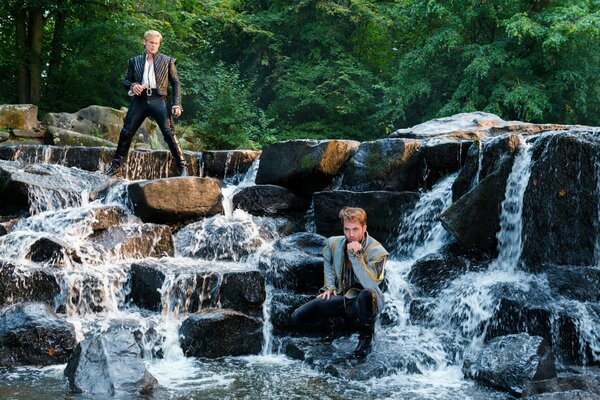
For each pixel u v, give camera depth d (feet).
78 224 20.92
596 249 18.22
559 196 18.34
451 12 68.33
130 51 59.41
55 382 13.57
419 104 75.36
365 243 15.61
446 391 13.60
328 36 80.02
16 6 57.52
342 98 76.95
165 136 27.22
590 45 63.52
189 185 23.50
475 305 17.17
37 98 59.36
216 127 56.24
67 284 17.81
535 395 11.94
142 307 18.58
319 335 17.88
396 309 18.33
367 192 23.02
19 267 17.51
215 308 18.03
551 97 66.13
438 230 21.58
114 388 12.92
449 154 23.17
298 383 14.06
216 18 77.41
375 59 86.89
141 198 22.90
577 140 18.31
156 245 20.99
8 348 15.08
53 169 25.86
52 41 62.28
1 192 23.49
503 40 65.21
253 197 24.98
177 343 16.65
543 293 17.08
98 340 14.12
